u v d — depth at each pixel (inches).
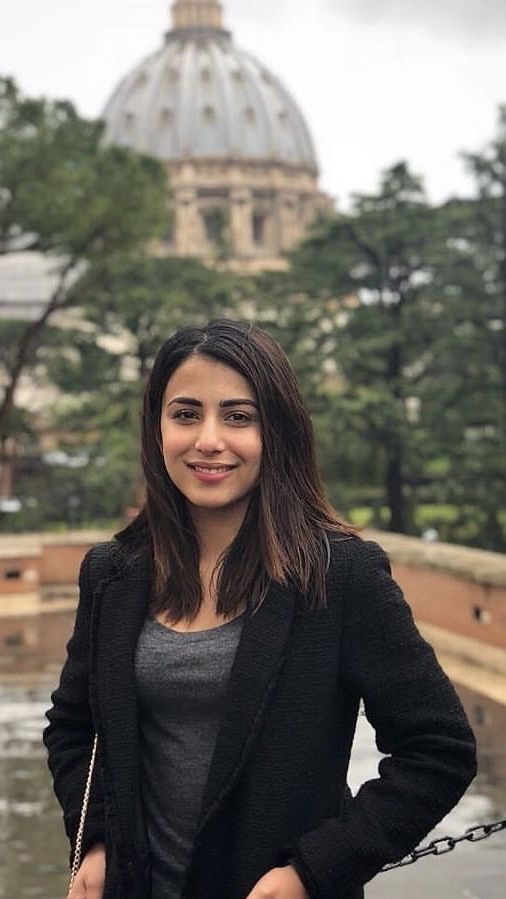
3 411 1301.7
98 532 842.8
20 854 268.8
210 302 2394.2
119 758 94.9
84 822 99.7
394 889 224.2
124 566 101.0
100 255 1195.3
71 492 1987.0
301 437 101.3
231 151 4813.0
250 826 90.3
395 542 611.5
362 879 90.0
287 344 1891.0
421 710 92.4
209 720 94.5
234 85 5054.1
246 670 91.9
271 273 2048.5
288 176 4923.7
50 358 2353.6
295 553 95.0
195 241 4756.4
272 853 90.1
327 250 1985.7
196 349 100.8
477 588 488.7
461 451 1823.3
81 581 104.7
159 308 2113.7
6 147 1090.7
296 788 90.8
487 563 505.7
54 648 563.2
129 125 5113.2
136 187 1143.0
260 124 4997.5
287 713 91.7
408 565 555.2
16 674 495.2
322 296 2003.0
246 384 100.1
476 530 1795.0
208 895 91.4
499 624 471.8
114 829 94.1
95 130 1181.7
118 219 1138.7
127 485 1851.6
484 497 1782.7
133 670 96.3
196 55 5187.0
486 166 1995.6
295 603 94.0
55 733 104.8
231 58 5191.9
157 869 94.3
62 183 1092.5
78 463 2095.2
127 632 97.4
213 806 90.4
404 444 1809.8
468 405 1870.1
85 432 2114.9
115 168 1153.4
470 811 276.1
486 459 1792.6
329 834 89.3
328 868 88.0
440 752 91.4
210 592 98.5
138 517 105.1
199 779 93.8
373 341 1834.4
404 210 1929.1
